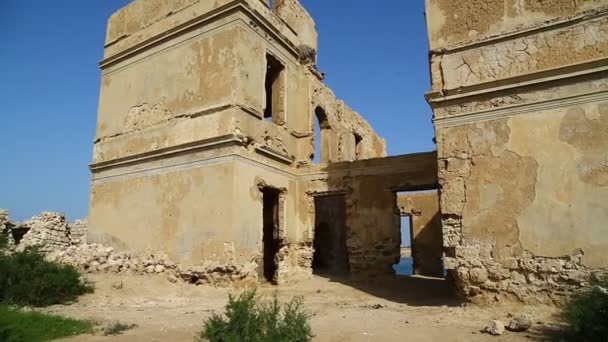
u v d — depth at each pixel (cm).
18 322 601
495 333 615
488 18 916
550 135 819
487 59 903
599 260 741
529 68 860
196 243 1177
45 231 1658
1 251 909
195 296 1038
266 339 482
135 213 1369
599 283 671
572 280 755
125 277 1120
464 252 859
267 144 1318
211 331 504
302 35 1633
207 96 1252
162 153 1319
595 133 781
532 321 690
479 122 889
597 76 796
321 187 1461
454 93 920
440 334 625
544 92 838
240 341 483
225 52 1238
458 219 879
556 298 762
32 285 826
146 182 1360
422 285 1288
